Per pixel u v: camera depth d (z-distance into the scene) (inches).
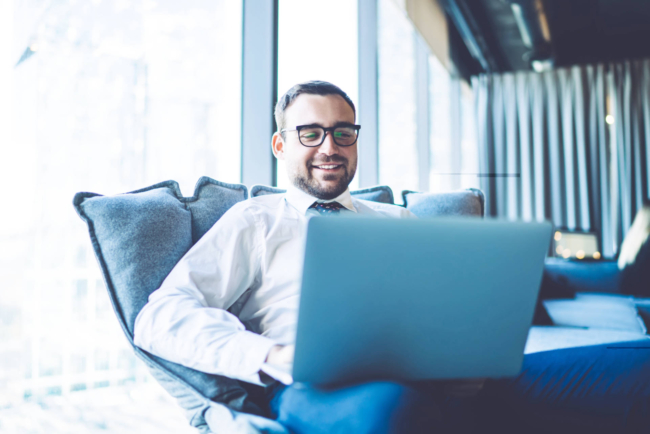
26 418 72.9
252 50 82.0
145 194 43.6
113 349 88.0
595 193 189.3
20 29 72.4
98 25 81.1
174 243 41.3
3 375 75.8
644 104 191.0
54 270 81.0
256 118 81.8
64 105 78.4
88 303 85.0
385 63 135.3
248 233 40.8
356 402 25.5
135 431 69.9
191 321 32.9
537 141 197.0
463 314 26.1
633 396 37.2
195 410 35.3
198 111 88.8
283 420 30.3
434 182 159.5
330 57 106.0
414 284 25.0
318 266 23.6
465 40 181.5
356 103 117.2
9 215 73.5
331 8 106.3
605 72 194.5
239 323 34.3
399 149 140.9
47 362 81.1
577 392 38.6
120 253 38.8
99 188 82.8
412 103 147.5
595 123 193.0
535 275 26.6
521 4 148.2
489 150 196.2
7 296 75.1
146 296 38.1
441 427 25.5
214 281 38.7
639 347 39.9
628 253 85.2
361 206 50.9
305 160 44.2
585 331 62.0
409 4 144.2
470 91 199.0
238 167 82.1
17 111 72.7
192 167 89.9
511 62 195.3
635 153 189.0
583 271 89.8
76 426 70.9
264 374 31.4
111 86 83.4
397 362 26.1
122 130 84.8
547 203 192.2
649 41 183.0
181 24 88.0
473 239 25.2
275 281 40.2
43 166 77.0
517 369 27.6
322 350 24.8
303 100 44.4
